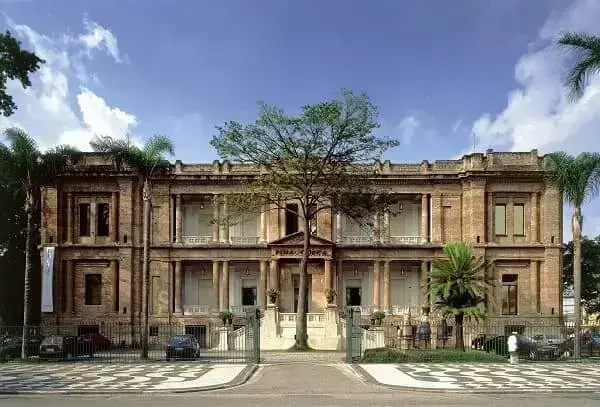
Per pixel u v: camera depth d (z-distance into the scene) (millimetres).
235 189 64125
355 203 50875
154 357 42375
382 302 63688
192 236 65312
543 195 63156
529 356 39281
